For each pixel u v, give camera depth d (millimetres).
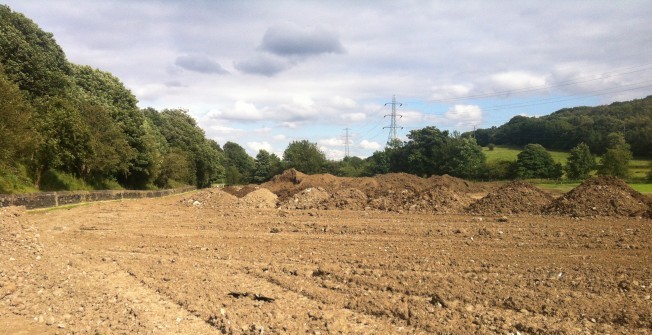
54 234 16484
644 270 9594
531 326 6539
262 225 18281
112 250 13281
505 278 9281
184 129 86000
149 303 7977
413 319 7027
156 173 56688
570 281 8867
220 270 10523
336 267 10312
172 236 15852
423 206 22031
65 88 40188
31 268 9703
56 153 34094
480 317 7066
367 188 36781
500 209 20250
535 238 13734
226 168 121750
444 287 8641
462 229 15367
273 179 47031
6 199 23109
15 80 34125
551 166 65000
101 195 35656
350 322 7027
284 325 6773
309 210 23625
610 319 6875
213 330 6758
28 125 27578
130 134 50906
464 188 41906
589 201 18875
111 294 8406
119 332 6578
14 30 35688
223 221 19828
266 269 10570
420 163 74312
